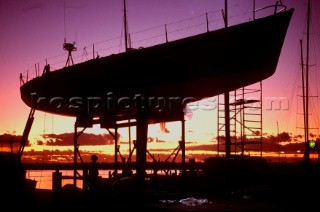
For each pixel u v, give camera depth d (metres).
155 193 13.69
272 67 15.03
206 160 16.53
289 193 14.30
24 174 15.90
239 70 14.73
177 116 17.22
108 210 13.41
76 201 13.98
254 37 13.97
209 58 14.81
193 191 15.13
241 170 15.62
